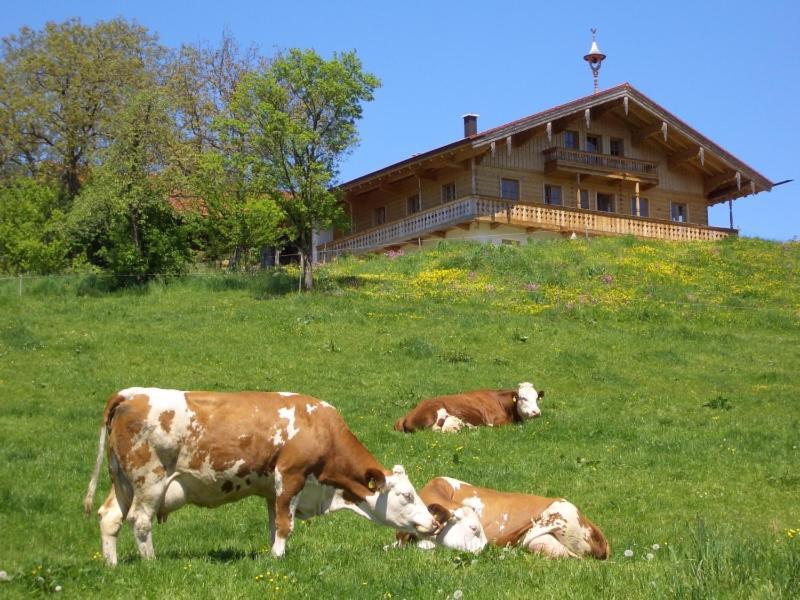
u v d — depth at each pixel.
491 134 43.56
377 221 53.47
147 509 8.98
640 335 28.11
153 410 8.99
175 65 52.34
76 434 16.64
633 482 14.17
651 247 42.00
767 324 31.00
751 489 13.91
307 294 32.22
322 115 34.69
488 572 8.30
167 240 35.56
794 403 21.11
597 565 8.61
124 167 35.66
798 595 6.98
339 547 9.99
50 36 50.72
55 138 51.69
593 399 21.11
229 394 9.41
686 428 18.22
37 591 7.79
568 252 39.66
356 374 22.58
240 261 42.97
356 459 9.53
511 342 26.45
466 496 10.12
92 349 24.17
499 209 44.34
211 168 36.88
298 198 34.00
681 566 7.90
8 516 11.97
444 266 37.81
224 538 11.14
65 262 39.91
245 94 33.97
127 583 7.98
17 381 20.75
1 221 41.06
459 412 18.17
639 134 51.09
